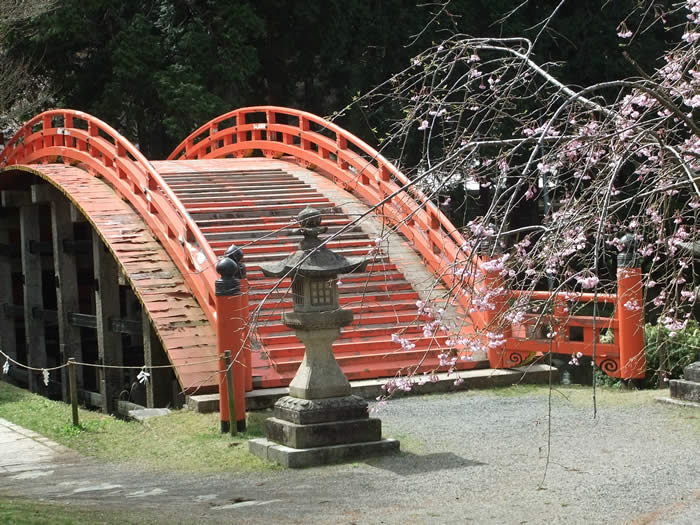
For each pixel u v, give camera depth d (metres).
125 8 25.11
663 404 11.13
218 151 21.73
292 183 17.84
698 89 6.70
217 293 10.61
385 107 23.84
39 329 20.36
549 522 6.75
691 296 7.84
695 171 6.77
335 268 8.80
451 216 20.41
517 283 7.14
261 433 10.44
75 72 26.17
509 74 14.66
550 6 25.52
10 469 9.66
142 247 14.52
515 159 15.20
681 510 6.92
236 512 7.31
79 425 11.67
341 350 12.89
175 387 14.16
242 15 23.77
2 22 22.97
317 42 25.25
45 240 24.12
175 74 23.38
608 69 23.95
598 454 8.89
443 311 6.79
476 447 9.39
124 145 15.89
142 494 8.13
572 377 14.20
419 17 24.41
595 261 5.12
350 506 7.39
